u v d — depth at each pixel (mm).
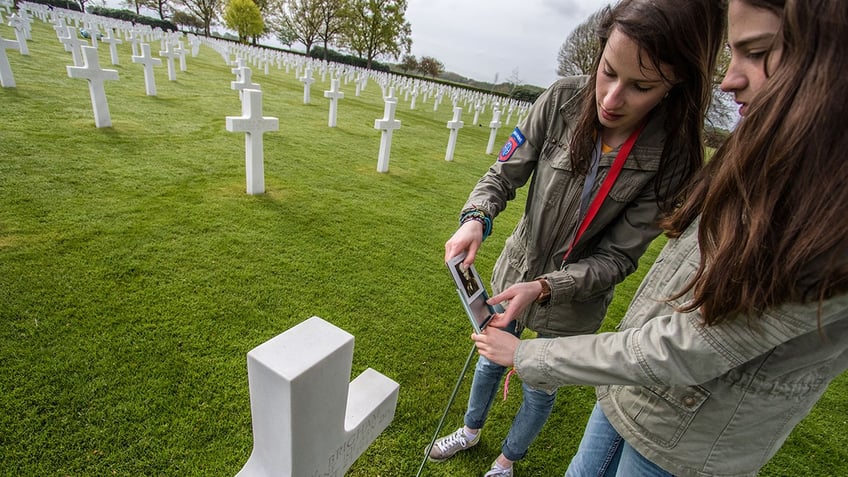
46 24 19125
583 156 1166
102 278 2494
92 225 3064
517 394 2238
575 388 2375
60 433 1568
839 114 476
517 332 1526
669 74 908
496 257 4035
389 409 1067
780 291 558
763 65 610
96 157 4395
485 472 1763
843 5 455
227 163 5008
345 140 7477
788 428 804
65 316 2135
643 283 994
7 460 1452
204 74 13039
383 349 2375
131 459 1529
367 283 3021
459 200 5375
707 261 667
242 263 2953
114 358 1940
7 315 2070
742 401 780
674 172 1115
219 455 1603
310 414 684
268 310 2500
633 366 724
